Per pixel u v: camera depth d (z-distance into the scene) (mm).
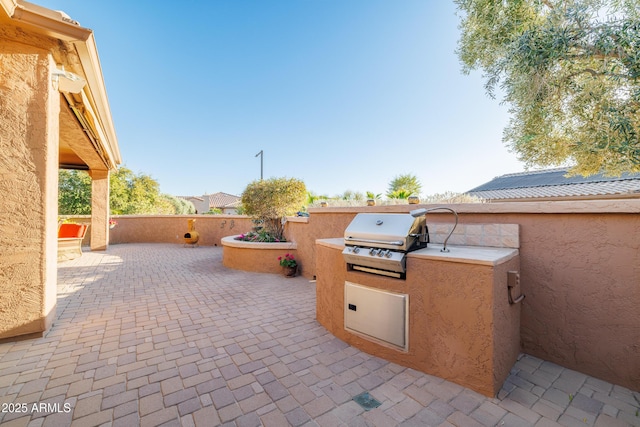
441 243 3305
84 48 3344
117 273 6430
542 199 9969
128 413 1840
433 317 2281
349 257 2795
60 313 3770
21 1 2674
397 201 6008
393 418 1807
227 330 3270
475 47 6270
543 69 4566
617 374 2219
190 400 1987
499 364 2090
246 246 6859
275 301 4422
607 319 2277
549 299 2582
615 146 4645
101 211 10180
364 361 2559
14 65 2871
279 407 1919
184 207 22391
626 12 4230
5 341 2832
